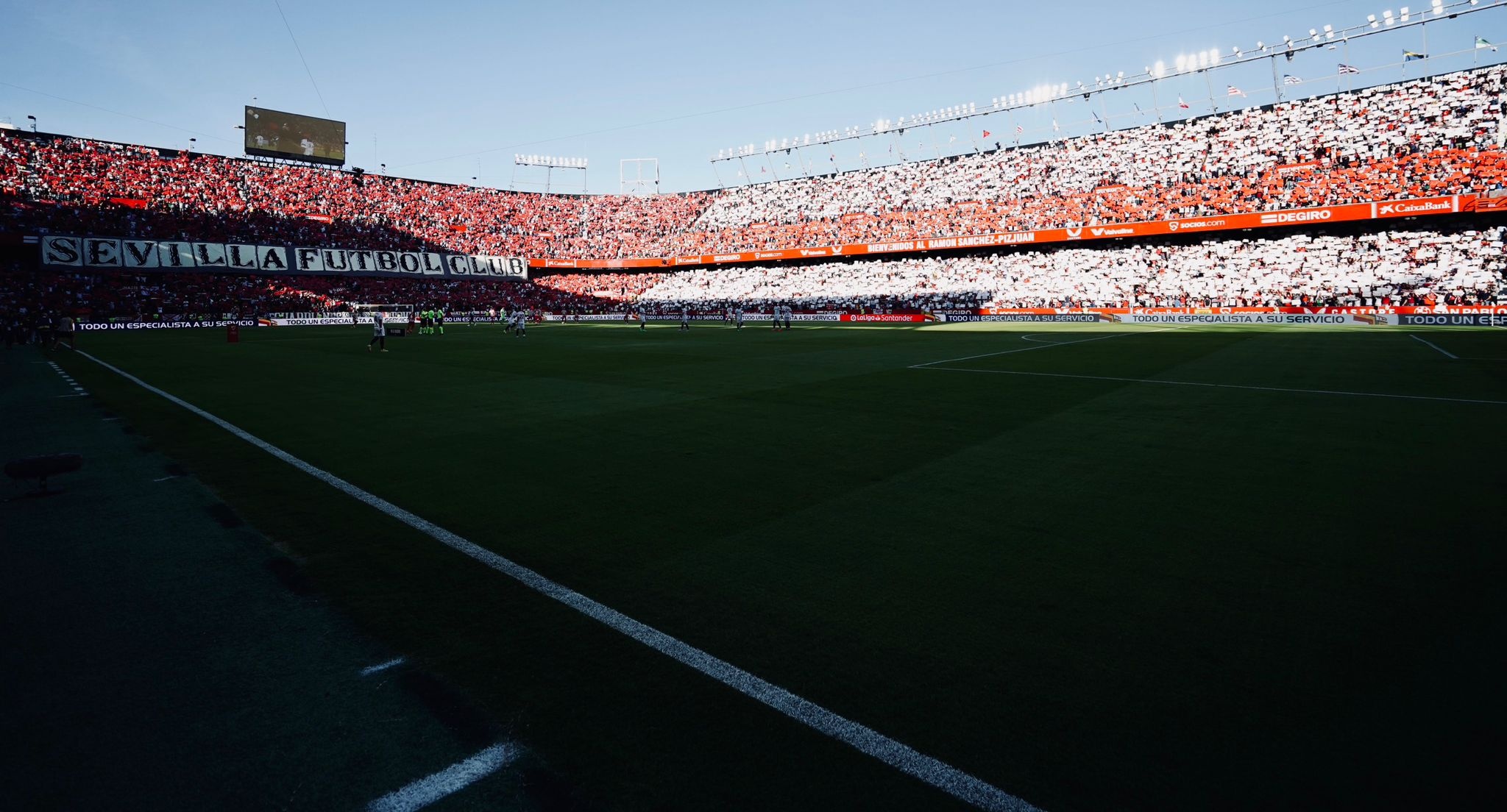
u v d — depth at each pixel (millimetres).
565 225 83688
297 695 3672
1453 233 44375
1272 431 10336
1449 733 3238
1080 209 57719
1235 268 49656
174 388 16828
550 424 11594
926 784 2971
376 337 28969
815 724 3396
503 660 4027
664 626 4441
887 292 63031
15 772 3074
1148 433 10312
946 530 6180
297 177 71938
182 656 4078
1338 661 3896
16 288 48938
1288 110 54188
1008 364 20719
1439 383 15195
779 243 72188
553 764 3121
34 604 4785
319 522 6566
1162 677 3756
